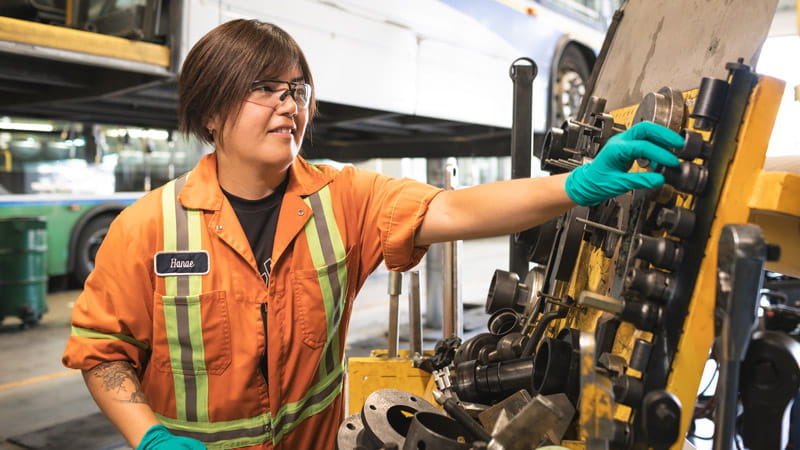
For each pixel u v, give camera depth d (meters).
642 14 1.59
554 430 1.03
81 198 7.63
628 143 1.00
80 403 4.15
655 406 0.87
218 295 1.37
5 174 7.09
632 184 1.01
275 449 1.45
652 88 1.38
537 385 1.19
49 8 3.48
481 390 1.34
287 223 1.43
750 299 0.78
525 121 2.16
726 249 0.79
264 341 1.41
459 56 5.18
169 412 1.43
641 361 1.01
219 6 3.44
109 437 3.57
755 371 0.89
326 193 1.49
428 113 4.88
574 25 6.72
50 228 7.39
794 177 0.92
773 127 0.97
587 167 1.08
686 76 1.24
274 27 1.36
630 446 1.01
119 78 3.48
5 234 5.92
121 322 1.37
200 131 1.43
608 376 1.04
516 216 1.25
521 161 2.17
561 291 1.55
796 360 0.86
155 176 8.33
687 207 1.03
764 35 1.03
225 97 1.30
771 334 0.89
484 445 1.01
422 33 4.81
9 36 2.64
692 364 0.98
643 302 1.02
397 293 2.06
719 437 0.81
